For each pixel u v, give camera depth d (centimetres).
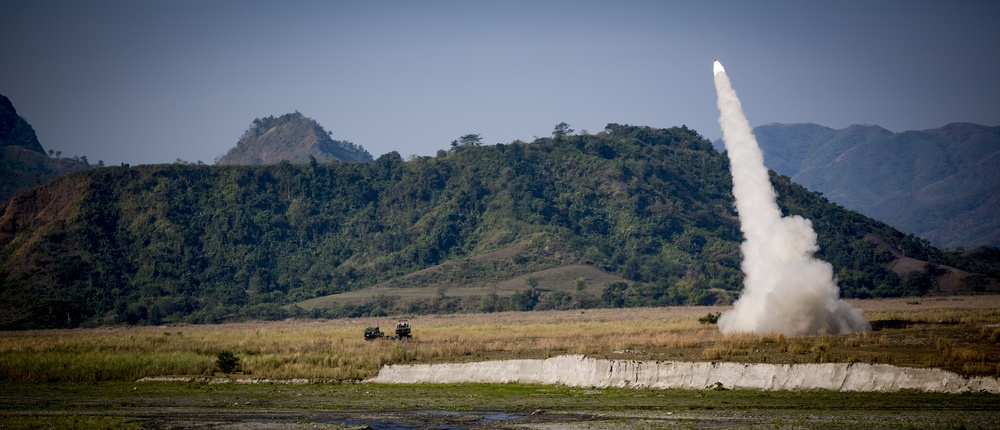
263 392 12662
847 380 10700
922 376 10394
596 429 9169
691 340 13938
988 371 10144
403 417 10331
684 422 9269
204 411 11056
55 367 14912
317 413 10762
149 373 14638
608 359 12381
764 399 10394
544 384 12600
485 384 12900
